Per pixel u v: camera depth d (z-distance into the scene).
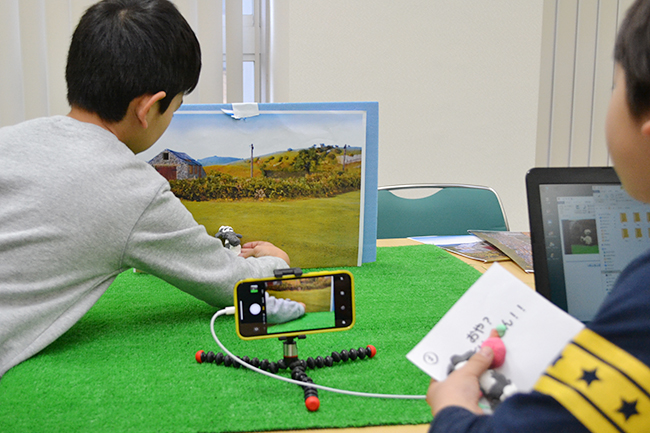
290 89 2.04
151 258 0.73
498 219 1.53
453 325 0.49
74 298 0.69
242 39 1.97
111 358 0.66
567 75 2.25
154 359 0.66
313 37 2.01
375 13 2.05
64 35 1.73
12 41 1.68
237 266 0.82
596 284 0.70
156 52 0.72
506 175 2.30
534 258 0.71
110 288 0.98
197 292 0.78
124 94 0.72
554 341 0.46
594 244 0.71
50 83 1.74
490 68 2.20
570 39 2.22
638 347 0.34
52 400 0.54
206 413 0.52
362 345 0.70
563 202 0.72
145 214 0.71
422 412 0.53
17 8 1.67
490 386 0.45
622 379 0.34
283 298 0.61
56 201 0.67
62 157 0.69
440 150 2.22
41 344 0.66
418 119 2.17
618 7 2.18
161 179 0.77
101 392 0.56
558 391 0.36
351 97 2.09
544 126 2.31
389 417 0.52
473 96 2.21
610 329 0.36
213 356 0.65
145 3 0.73
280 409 0.53
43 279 0.67
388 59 2.10
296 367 0.60
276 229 1.03
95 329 0.76
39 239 0.66
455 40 2.15
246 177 1.00
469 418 0.38
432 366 0.47
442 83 2.17
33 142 0.70
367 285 0.96
